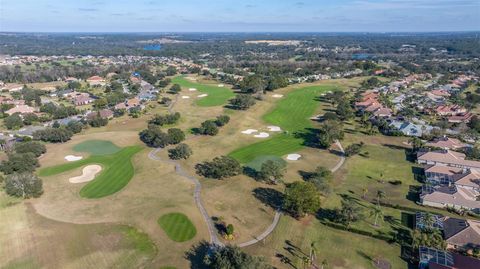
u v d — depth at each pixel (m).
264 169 91.69
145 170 99.62
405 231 71.44
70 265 60.53
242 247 65.50
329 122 132.12
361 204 82.31
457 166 103.19
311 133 136.62
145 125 144.38
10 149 111.44
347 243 67.50
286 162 107.50
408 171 101.44
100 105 174.62
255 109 166.75
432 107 172.38
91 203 81.06
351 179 95.94
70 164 103.88
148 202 81.31
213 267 57.00
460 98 189.62
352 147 111.75
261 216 76.50
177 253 63.78
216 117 154.38
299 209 73.81
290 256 63.28
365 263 61.88
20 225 71.94
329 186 85.62
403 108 169.12
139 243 66.69
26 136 125.69
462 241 65.81
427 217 71.69
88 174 96.94
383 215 77.44
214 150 116.25
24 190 82.56
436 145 118.75
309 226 72.94
